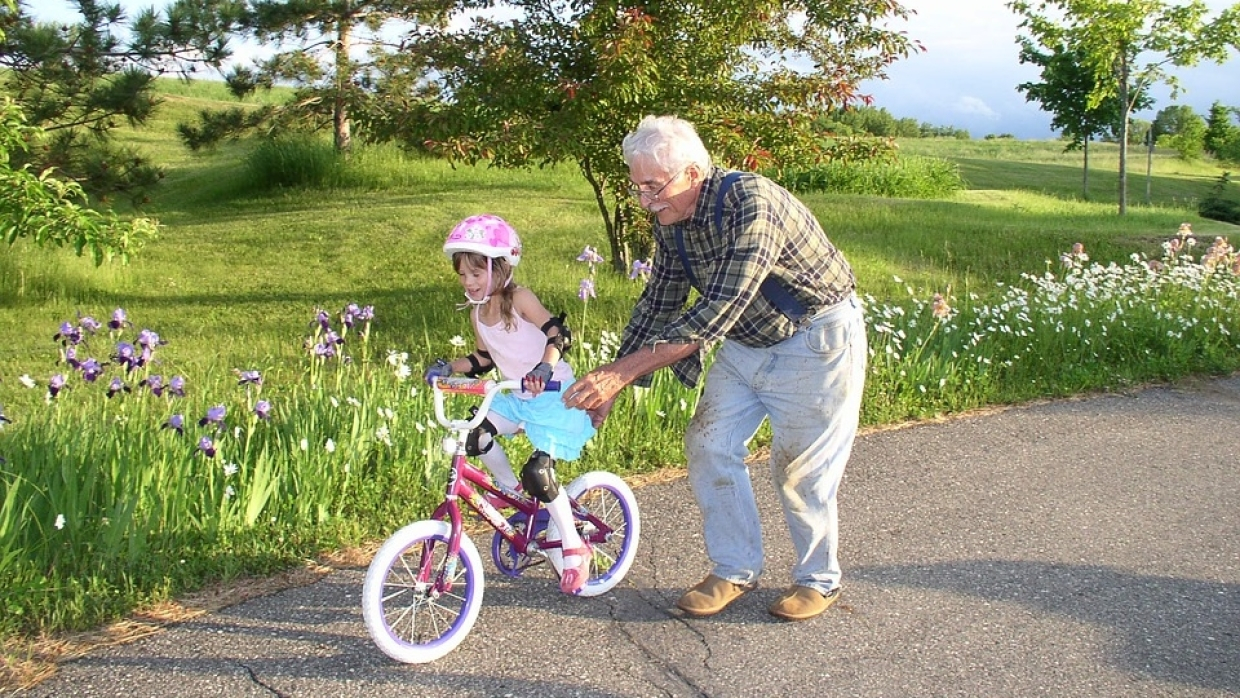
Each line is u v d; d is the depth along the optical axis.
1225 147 51.00
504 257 3.93
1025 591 4.53
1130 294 10.49
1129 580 4.67
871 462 6.29
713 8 9.94
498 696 3.62
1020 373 8.31
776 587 4.52
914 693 3.68
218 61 17.38
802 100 10.48
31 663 3.77
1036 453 6.52
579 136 10.11
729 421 4.17
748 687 3.70
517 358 4.05
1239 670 3.88
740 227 3.70
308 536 4.85
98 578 4.30
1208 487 5.96
